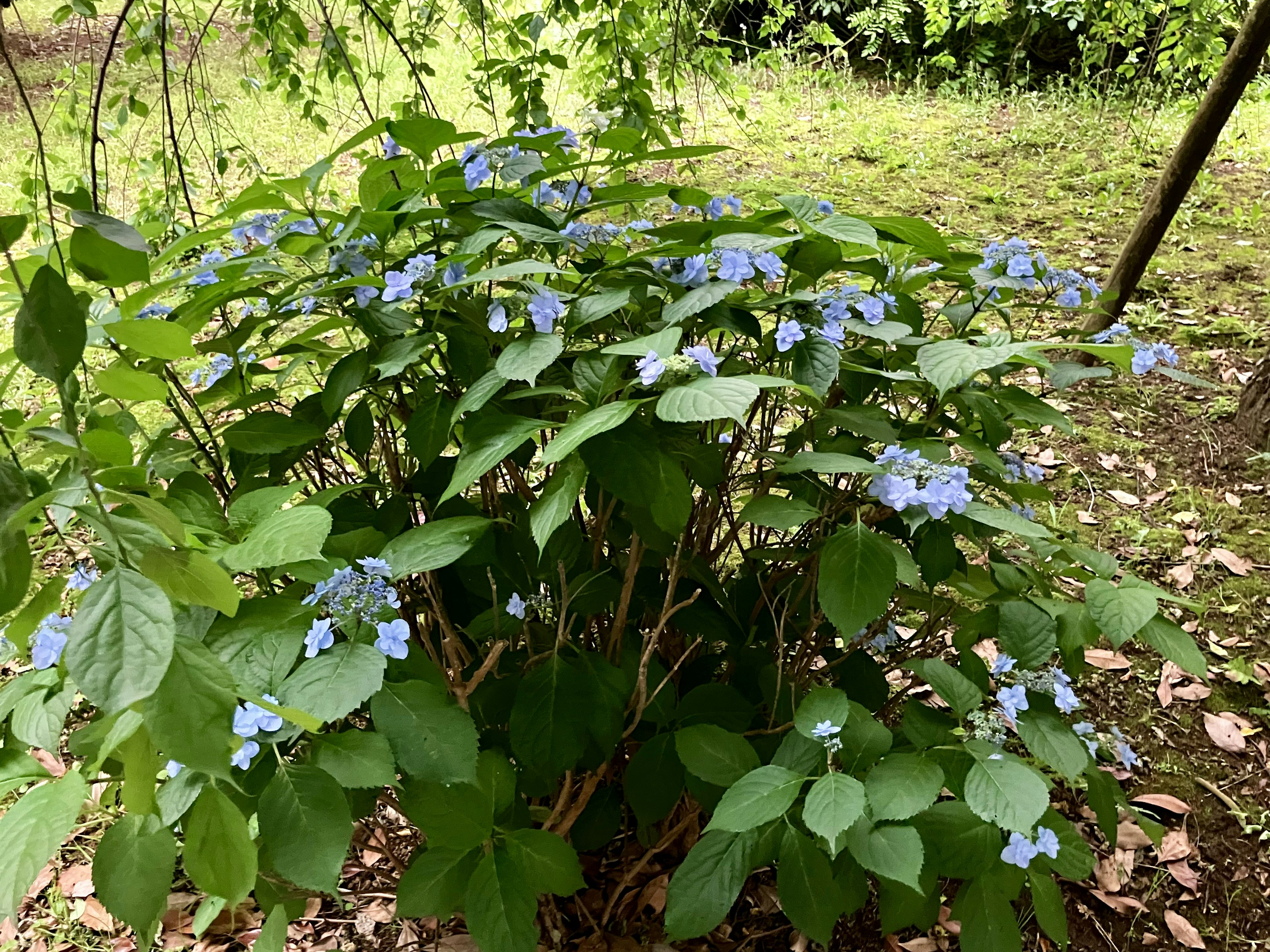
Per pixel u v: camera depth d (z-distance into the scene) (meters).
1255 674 2.56
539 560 1.23
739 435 1.67
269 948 1.31
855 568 1.37
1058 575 1.77
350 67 2.57
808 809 1.25
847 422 1.48
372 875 2.00
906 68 7.97
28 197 2.86
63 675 1.16
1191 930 1.96
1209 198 5.37
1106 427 3.56
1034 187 5.58
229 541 1.27
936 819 1.44
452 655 1.61
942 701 2.26
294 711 0.88
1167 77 5.26
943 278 1.65
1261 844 2.15
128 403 3.15
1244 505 3.17
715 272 1.43
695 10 3.69
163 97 2.78
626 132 1.54
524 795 1.71
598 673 1.47
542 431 1.58
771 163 6.00
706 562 1.81
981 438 1.61
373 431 1.58
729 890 1.41
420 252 1.50
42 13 7.64
